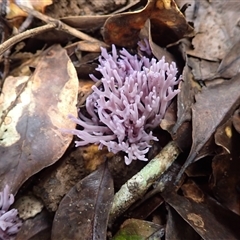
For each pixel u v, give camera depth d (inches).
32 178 6.0
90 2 7.2
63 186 6.0
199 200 5.9
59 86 6.3
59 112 6.1
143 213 5.9
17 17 7.1
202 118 5.9
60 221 5.4
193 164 6.2
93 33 7.2
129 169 6.0
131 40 6.7
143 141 5.9
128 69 6.3
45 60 6.7
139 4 7.0
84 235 5.3
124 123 5.7
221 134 5.8
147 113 5.8
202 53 7.0
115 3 7.1
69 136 5.9
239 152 6.0
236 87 6.1
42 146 5.9
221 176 5.9
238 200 5.9
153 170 5.8
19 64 7.1
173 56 6.9
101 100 5.6
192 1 7.2
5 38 7.1
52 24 6.7
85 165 6.0
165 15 6.3
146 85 5.8
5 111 6.2
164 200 5.8
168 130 5.9
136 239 5.5
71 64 6.5
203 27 7.1
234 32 7.0
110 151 6.0
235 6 7.0
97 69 6.1
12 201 5.5
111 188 5.6
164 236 5.5
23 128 6.0
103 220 5.3
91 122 6.2
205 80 6.7
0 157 5.8
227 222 5.8
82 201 5.5
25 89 6.4
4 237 5.6
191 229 5.6
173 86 6.3
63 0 7.2
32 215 5.9
